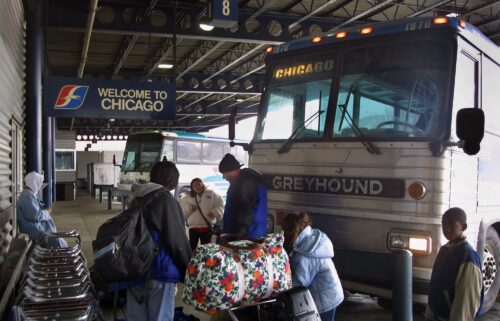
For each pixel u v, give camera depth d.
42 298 3.84
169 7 14.36
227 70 24.47
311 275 4.19
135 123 41.94
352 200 5.33
